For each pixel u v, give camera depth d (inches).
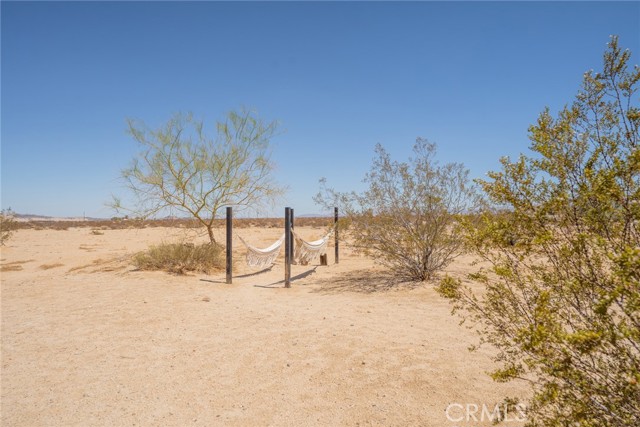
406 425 131.8
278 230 1275.8
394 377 168.9
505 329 97.3
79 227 1812.3
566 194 86.8
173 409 145.9
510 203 97.9
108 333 238.4
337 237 404.8
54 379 173.2
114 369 183.6
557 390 82.0
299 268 528.7
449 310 274.5
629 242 83.1
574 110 99.4
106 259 559.2
